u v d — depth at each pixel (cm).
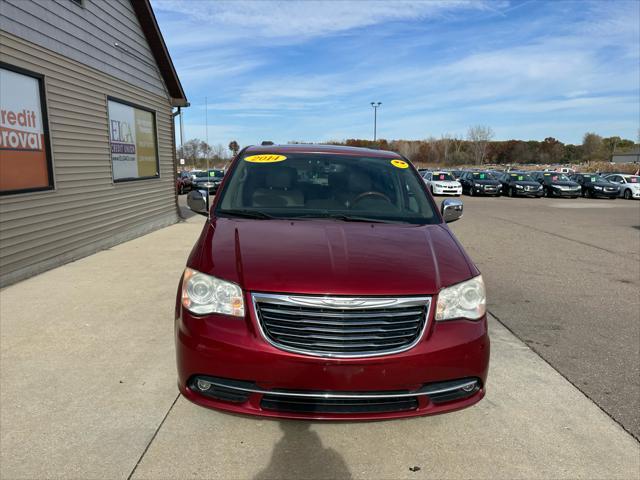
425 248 290
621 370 368
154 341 395
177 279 594
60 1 686
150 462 243
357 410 240
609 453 261
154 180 1092
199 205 376
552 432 280
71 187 713
